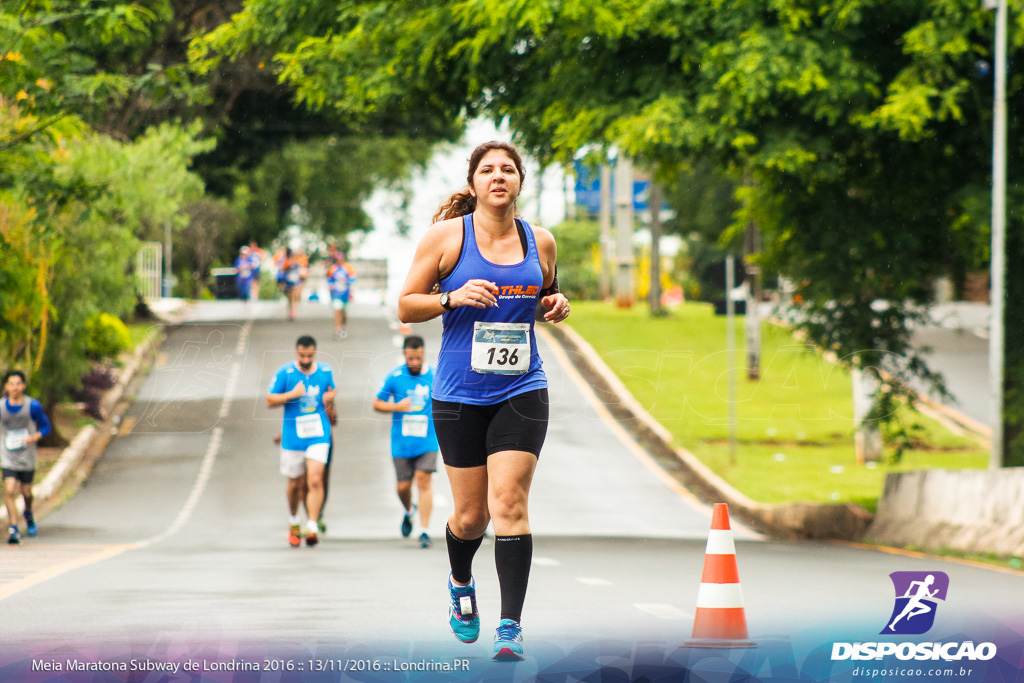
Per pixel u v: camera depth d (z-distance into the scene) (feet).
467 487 45.19
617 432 227.81
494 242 44.80
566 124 130.00
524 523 44.01
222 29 147.13
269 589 76.95
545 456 208.23
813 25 128.06
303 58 140.36
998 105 130.31
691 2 125.59
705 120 125.70
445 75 139.64
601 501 172.04
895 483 135.64
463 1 128.16
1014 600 70.85
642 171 147.84
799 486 180.24
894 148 141.08
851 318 149.89
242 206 521.24
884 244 144.56
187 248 504.84
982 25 129.08
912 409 137.80
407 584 80.33
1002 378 136.87
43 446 208.44
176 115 287.48
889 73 131.54
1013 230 140.87
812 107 126.82
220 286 474.90
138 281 208.33
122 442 217.36
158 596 72.54
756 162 132.05
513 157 44.62
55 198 126.82
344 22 141.08
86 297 192.44
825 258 147.33
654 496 178.09
